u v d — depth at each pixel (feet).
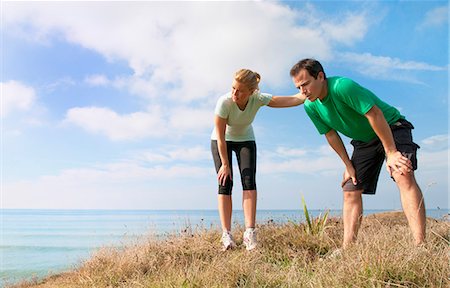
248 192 15.99
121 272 14.71
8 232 138.21
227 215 16.30
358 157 13.52
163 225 19.92
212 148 16.98
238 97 15.07
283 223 19.10
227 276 11.82
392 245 11.68
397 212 24.57
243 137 16.55
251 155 16.38
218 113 15.62
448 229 15.49
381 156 13.35
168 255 15.62
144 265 15.11
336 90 12.26
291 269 11.23
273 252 14.84
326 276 10.34
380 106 12.22
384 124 11.74
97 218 354.33
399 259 10.25
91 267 16.21
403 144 12.05
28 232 136.26
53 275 20.22
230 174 16.30
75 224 217.97
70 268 20.31
